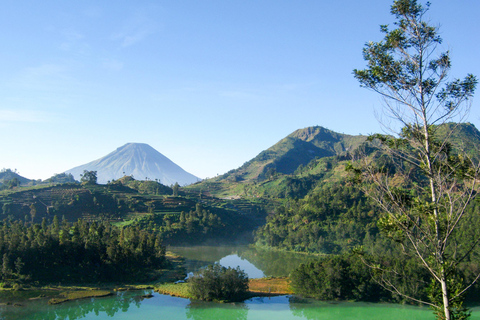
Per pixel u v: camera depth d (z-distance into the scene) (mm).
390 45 29047
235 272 99062
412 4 28266
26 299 93938
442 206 26453
